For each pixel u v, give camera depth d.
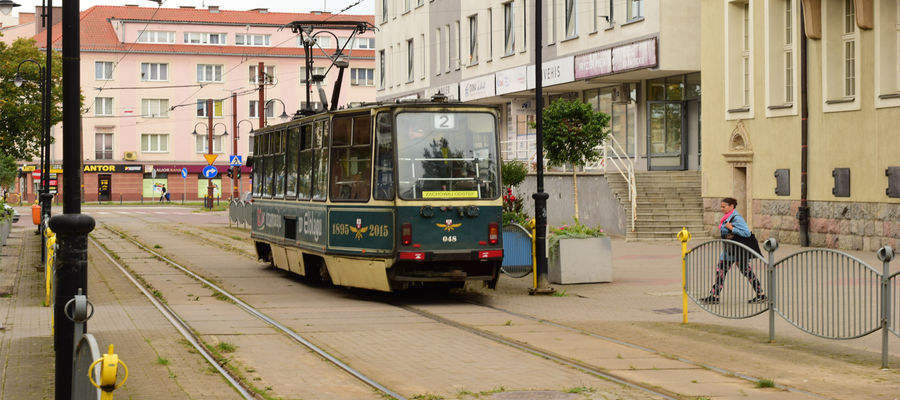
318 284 19.88
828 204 25.06
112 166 84.62
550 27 39.78
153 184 86.75
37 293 18.27
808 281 11.22
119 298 17.41
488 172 16.72
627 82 36.88
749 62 28.12
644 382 9.53
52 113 55.34
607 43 35.44
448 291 18.38
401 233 16.14
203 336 12.69
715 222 29.53
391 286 16.31
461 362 10.77
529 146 39.88
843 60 24.91
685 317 13.73
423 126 16.47
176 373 10.15
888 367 10.23
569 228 19.58
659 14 32.16
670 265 22.42
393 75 58.62
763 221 27.59
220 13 92.31
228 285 19.62
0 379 9.76
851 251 24.03
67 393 7.98
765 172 27.45
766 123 27.39
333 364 10.69
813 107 25.58
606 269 19.16
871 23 23.53
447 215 16.34
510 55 42.81
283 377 9.96
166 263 25.06
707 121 29.91
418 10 53.97
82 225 8.10
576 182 31.09
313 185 18.61
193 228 42.88
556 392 9.11
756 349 11.48
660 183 31.78
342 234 17.23
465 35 47.75
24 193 85.44
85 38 84.94
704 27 30.00
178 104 86.88
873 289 10.20
